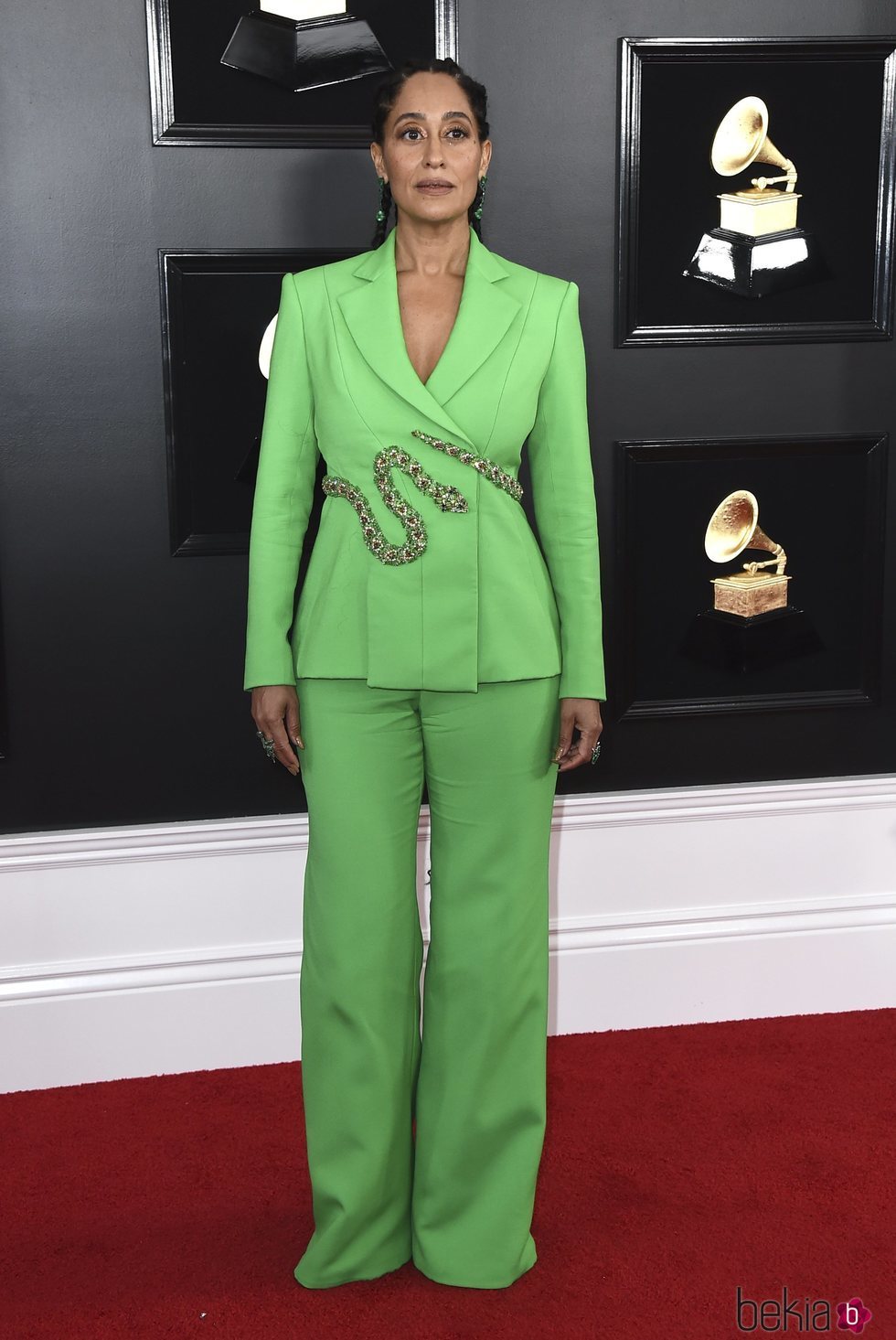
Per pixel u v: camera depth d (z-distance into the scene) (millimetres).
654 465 2533
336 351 1763
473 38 2346
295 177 2338
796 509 2598
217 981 2535
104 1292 1904
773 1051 2564
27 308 2307
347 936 1853
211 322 2354
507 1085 1927
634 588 2561
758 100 2420
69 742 2463
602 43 2381
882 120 2463
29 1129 2338
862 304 2529
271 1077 2525
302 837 2529
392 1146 1923
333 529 1813
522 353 1764
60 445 2363
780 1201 2080
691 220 2447
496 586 1788
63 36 2229
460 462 1742
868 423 2594
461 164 1718
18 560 2389
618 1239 1999
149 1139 2301
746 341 2502
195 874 2512
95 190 2289
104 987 2496
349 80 2311
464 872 1887
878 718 2719
